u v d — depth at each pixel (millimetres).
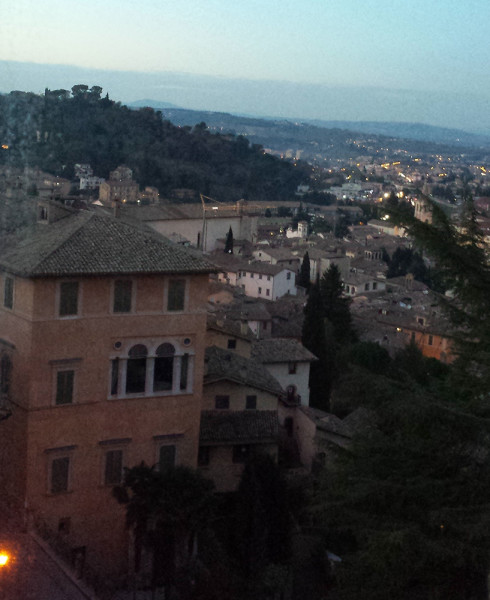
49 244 35250
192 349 37156
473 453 19438
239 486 39906
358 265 162250
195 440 37938
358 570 19859
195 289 36781
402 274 159750
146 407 36406
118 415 35781
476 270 19625
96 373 34969
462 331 20828
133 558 35938
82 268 33750
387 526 18797
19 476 34000
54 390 34031
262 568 36188
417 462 19906
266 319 85188
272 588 35125
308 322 69812
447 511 17844
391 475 19859
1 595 25594
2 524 31406
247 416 44906
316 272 158250
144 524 34156
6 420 34719
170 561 33938
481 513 17719
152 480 34250
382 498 19297
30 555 29234
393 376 21328
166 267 35531
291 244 187250
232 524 39188
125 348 35500
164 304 36156
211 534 36688
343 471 20578
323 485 21812
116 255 35344
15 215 38312
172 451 37406
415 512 19094
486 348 19797
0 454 35000
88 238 35938
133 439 36281
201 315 37125
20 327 33875
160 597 33625
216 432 42750
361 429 21797
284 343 63219
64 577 28203
